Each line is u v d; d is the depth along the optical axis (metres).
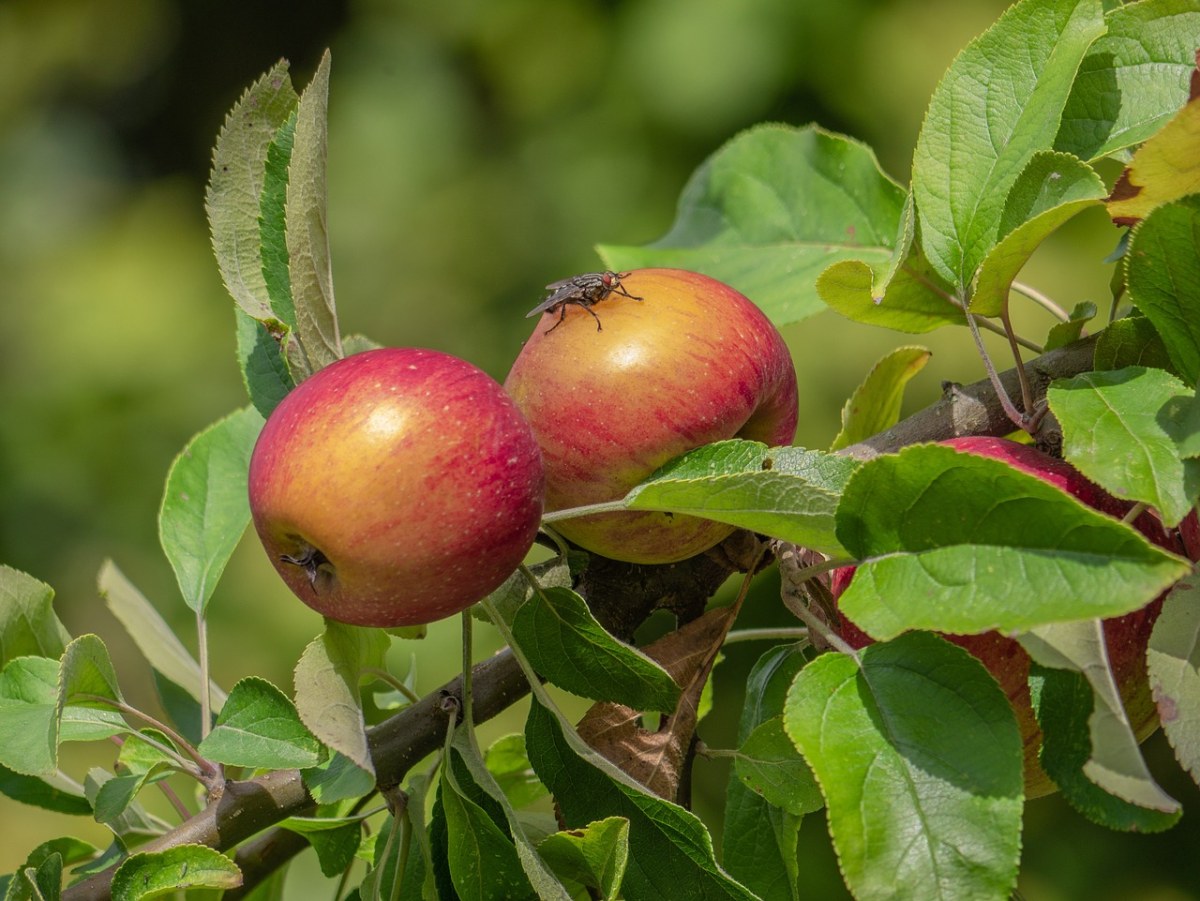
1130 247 0.95
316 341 1.00
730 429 1.00
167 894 1.03
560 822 0.99
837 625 1.01
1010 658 0.97
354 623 0.97
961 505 0.92
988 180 1.01
